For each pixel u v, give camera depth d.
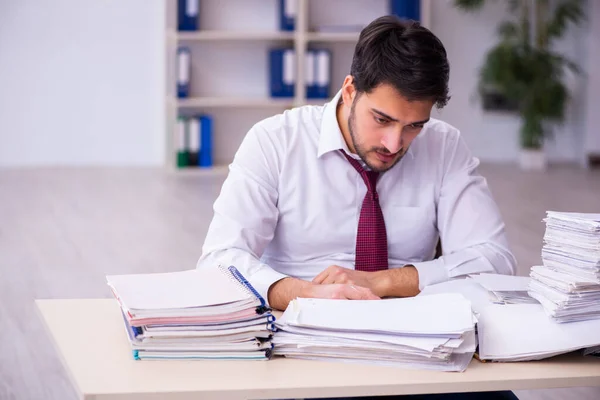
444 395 1.75
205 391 1.26
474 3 8.03
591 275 1.45
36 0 7.84
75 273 4.27
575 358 1.46
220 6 7.79
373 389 1.31
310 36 7.56
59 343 1.45
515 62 8.03
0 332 3.40
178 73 7.52
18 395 2.83
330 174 2.00
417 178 2.03
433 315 1.43
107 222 5.51
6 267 4.36
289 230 2.01
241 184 1.95
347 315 1.45
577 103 8.84
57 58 7.95
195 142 7.66
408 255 2.06
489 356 1.43
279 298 1.70
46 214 5.73
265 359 1.40
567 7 8.20
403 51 1.62
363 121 1.72
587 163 8.65
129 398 1.25
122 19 8.00
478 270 1.92
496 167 8.34
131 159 8.21
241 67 7.92
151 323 1.36
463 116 8.64
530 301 1.57
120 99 8.11
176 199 6.36
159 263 4.48
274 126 2.00
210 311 1.38
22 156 8.03
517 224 5.59
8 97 7.92
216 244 1.89
